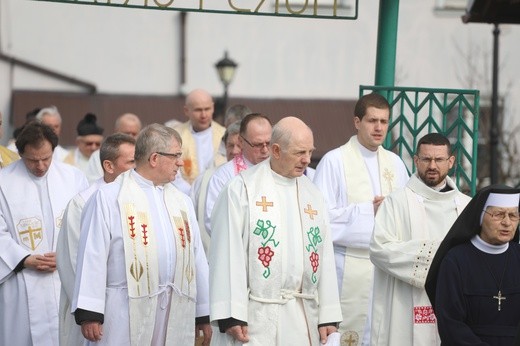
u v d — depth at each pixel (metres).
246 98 51.75
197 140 26.56
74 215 18.73
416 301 18.50
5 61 50.34
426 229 18.69
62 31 50.91
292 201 16.78
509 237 16.23
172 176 17.69
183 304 17.84
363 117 20.95
